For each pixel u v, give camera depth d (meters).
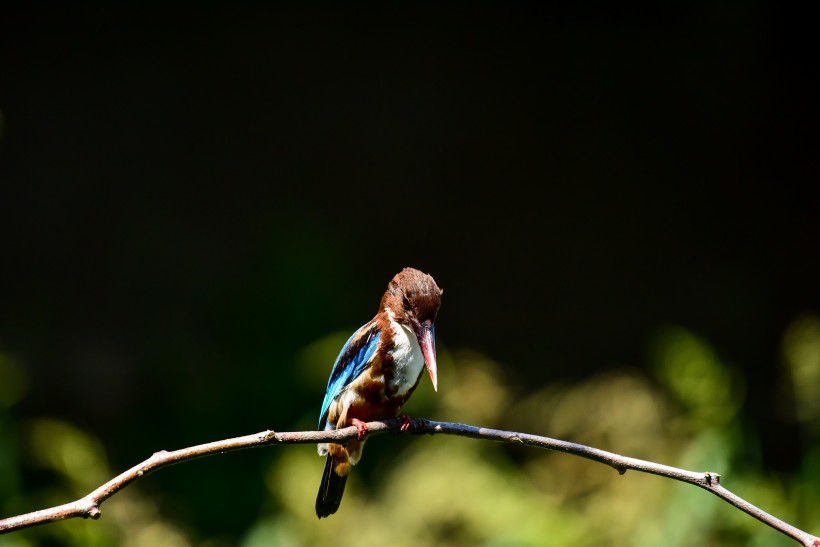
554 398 10.48
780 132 15.48
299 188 15.12
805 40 15.27
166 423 12.13
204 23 15.35
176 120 15.07
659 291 14.93
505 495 8.91
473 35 15.81
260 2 15.50
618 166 15.62
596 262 15.16
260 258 13.84
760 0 15.18
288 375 11.72
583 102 15.81
